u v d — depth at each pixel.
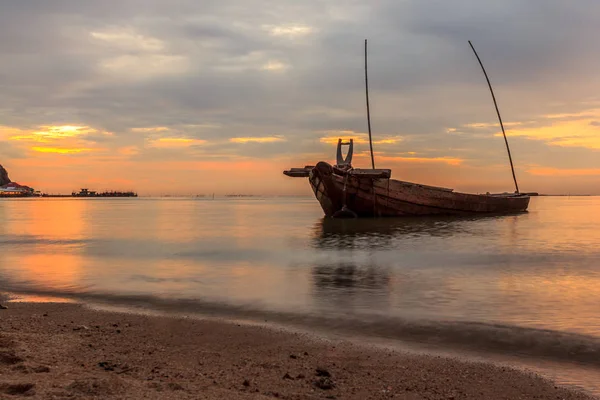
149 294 13.16
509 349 8.39
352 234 31.95
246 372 6.96
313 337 9.08
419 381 6.80
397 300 12.33
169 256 21.62
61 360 7.02
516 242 26.84
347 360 7.72
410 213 44.88
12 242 28.72
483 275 16.20
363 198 43.59
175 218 58.25
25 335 8.40
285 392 6.09
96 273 16.80
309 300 12.34
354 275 16.28
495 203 52.03
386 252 22.66
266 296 12.86
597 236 30.38
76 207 110.94
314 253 22.41
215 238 30.56
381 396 6.20
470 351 8.28
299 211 81.00
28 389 5.50
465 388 6.58
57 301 12.38
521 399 6.25
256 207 109.56
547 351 8.28
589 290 13.59
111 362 7.15
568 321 10.22
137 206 121.00
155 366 7.11
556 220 47.94
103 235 33.50
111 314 10.84
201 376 6.65
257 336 9.10
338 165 44.81
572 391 6.54
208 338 8.93
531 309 11.32
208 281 15.19
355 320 10.34
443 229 35.03
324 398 6.00
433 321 10.24
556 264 18.77
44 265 18.86
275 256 21.44
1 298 12.79
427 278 15.65
